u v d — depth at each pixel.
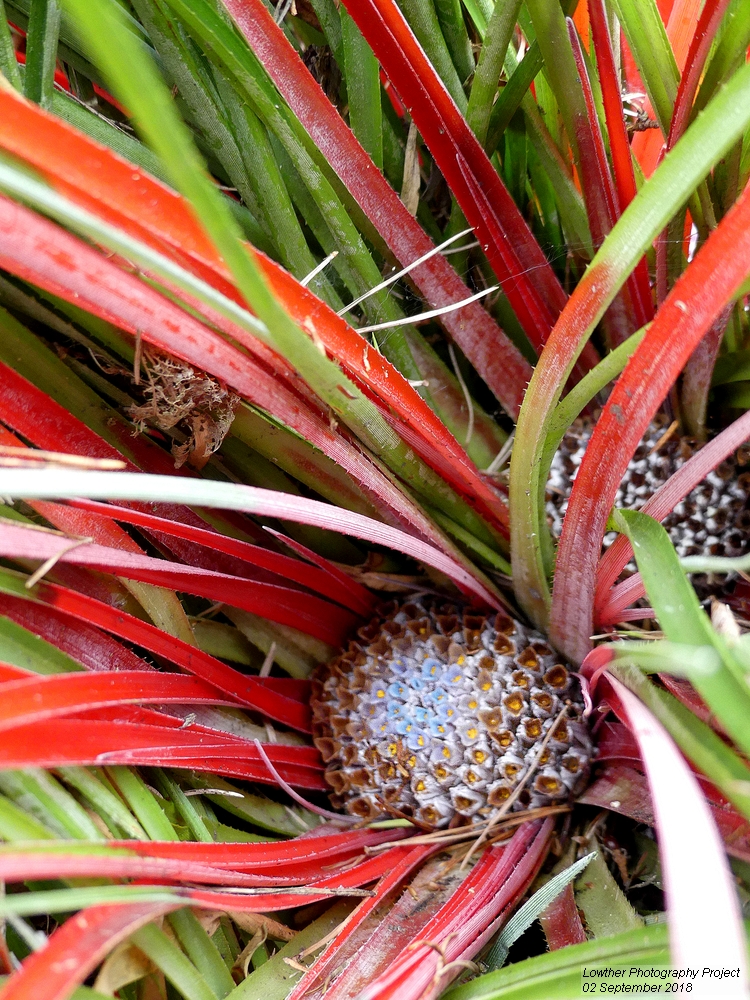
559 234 0.27
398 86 0.20
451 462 0.21
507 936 0.20
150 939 0.18
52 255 0.16
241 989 0.20
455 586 0.25
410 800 0.23
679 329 0.16
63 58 0.23
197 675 0.22
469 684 0.23
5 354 0.21
